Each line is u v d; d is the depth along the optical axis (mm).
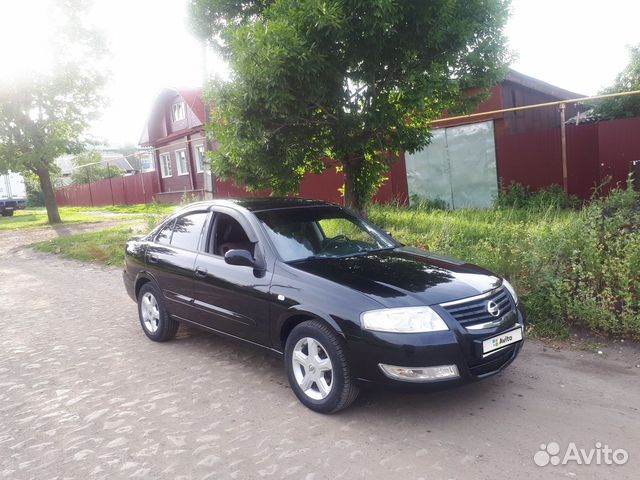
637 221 6559
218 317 4898
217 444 3633
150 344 5941
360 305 3738
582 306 5363
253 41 5707
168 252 5625
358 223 5406
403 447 3467
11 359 5664
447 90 6820
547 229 6957
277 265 4418
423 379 3574
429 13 5977
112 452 3592
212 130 7750
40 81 20812
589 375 4488
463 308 3795
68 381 4938
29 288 9898
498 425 3705
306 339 4051
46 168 23156
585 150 11953
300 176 8555
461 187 13938
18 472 3400
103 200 35969
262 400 4305
